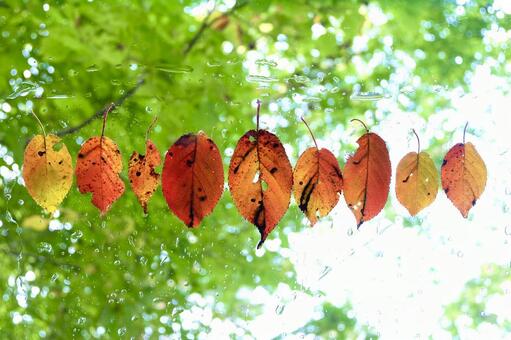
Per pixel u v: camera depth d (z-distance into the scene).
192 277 2.04
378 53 2.23
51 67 1.63
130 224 1.83
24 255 1.83
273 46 2.10
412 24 2.18
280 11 2.01
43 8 1.75
